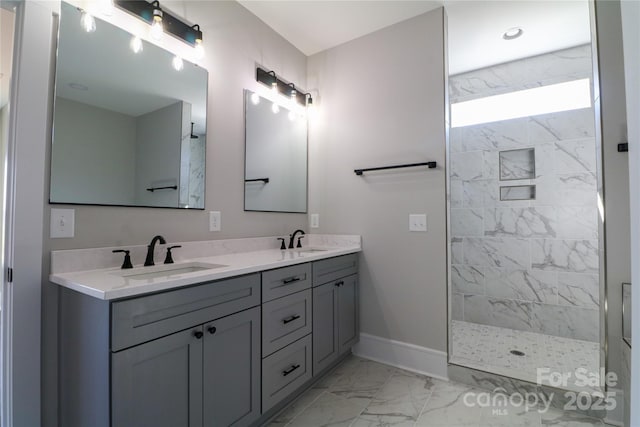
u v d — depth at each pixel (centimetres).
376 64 246
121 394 101
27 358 121
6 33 184
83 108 140
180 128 178
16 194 120
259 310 152
